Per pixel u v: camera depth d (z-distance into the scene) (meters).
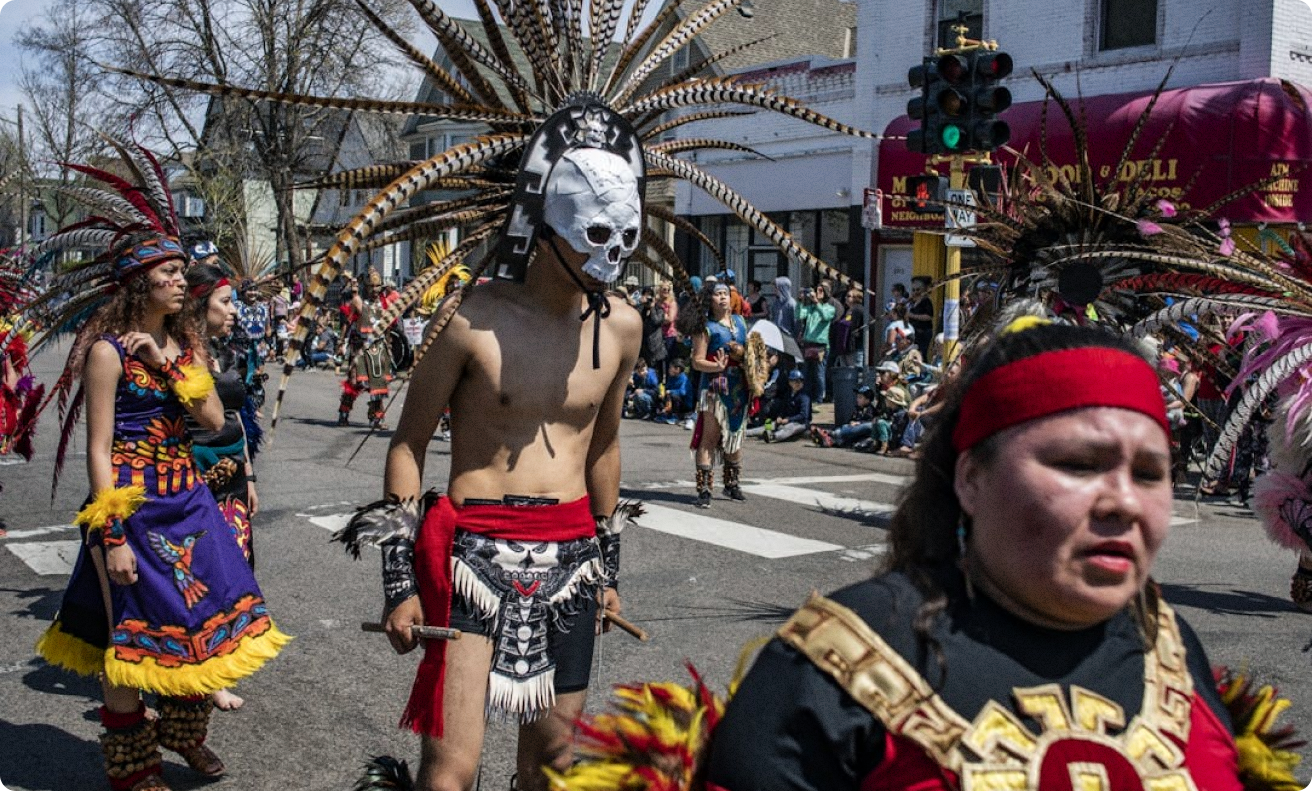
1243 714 1.93
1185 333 6.55
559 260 3.26
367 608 6.74
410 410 3.24
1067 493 1.56
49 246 4.54
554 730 3.31
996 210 7.03
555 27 3.43
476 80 3.50
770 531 9.06
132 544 4.09
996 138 10.73
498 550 3.19
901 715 1.57
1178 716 1.67
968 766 1.54
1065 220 6.71
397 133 28.22
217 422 4.28
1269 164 14.73
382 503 3.11
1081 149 6.66
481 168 3.48
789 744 1.60
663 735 1.78
